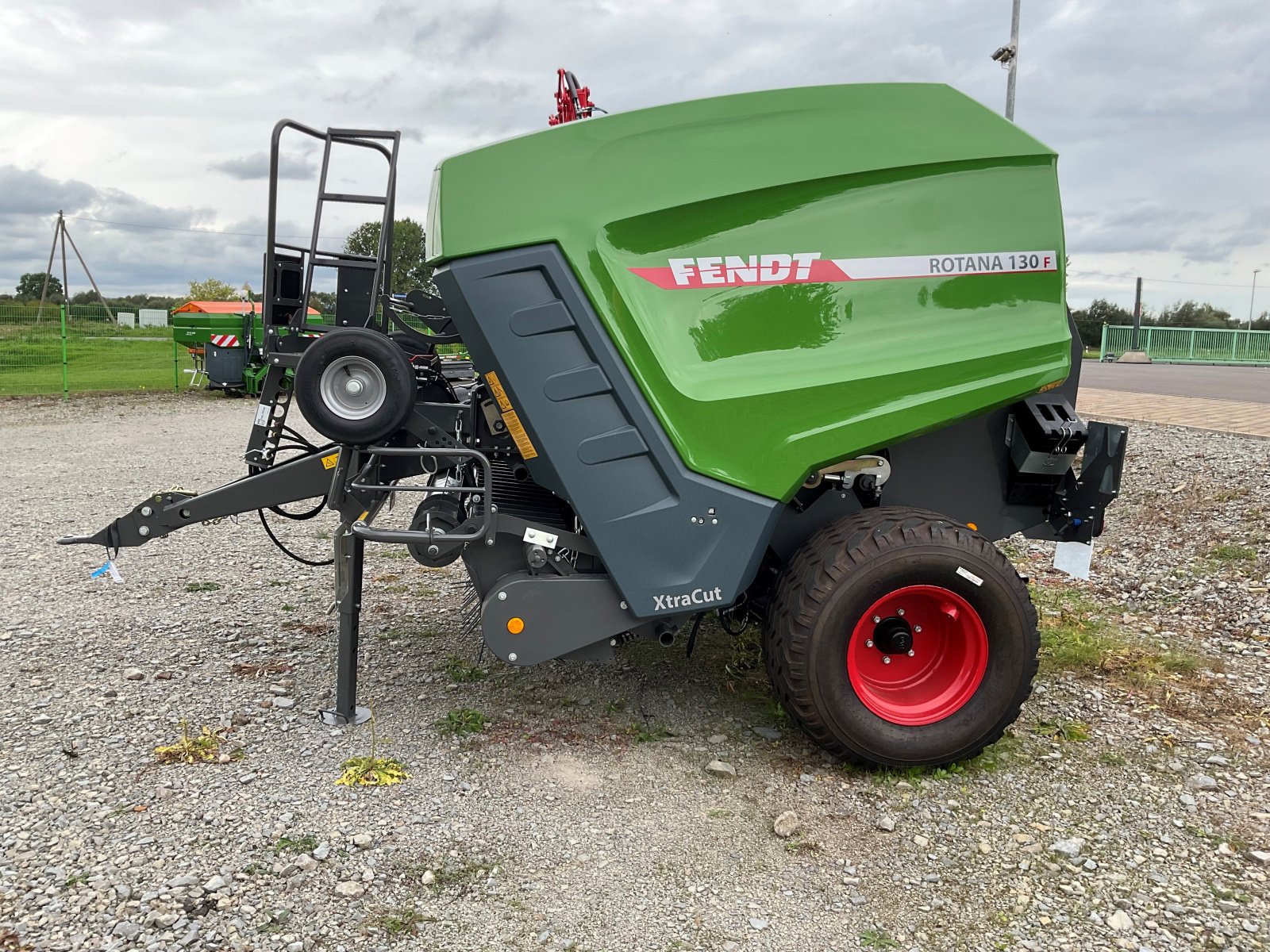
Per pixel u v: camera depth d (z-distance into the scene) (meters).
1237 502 7.11
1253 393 16.19
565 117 4.18
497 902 2.81
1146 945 2.65
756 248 3.50
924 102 3.54
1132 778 3.59
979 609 3.53
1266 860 3.05
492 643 3.63
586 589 3.64
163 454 11.49
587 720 4.07
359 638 4.96
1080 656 4.73
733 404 3.46
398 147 3.89
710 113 3.46
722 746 3.85
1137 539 6.88
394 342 3.71
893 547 3.44
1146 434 10.23
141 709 4.07
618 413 3.48
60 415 15.69
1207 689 4.43
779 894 2.88
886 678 3.70
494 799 3.39
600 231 3.40
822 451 3.52
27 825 3.12
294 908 2.74
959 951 2.63
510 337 3.42
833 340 3.56
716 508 3.53
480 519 3.68
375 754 3.70
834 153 3.50
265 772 3.54
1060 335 3.61
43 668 4.53
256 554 6.84
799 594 3.49
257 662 4.66
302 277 4.29
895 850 3.11
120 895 2.76
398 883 2.88
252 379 18.41
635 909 2.79
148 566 6.41
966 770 3.64
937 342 3.58
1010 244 3.60
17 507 8.22
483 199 3.38
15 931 2.60
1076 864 3.04
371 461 3.75
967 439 4.11
